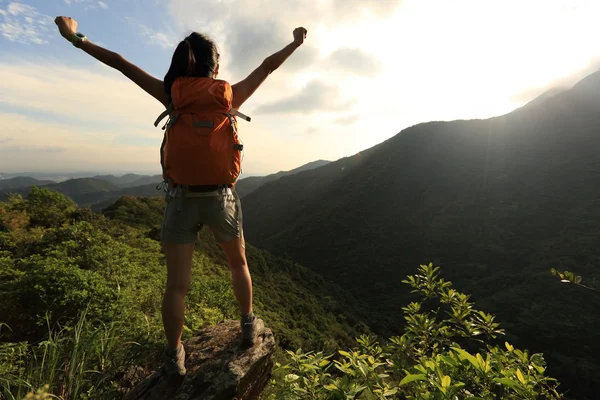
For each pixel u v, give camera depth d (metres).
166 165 1.56
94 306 4.91
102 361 2.31
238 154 1.62
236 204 1.74
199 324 5.28
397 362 2.55
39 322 4.43
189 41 1.67
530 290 61.34
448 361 1.78
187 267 1.68
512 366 2.10
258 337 2.05
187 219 1.61
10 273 7.27
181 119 1.50
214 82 1.57
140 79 1.72
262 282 44.28
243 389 1.87
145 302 6.04
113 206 46.72
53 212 19.80
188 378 1.78
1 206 18.27
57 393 1.89
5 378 1.80
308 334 29.22
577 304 54.12
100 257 8.91
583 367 41.69
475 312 2.73
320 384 1.92
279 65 1.88
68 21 1.68
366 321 52.72
